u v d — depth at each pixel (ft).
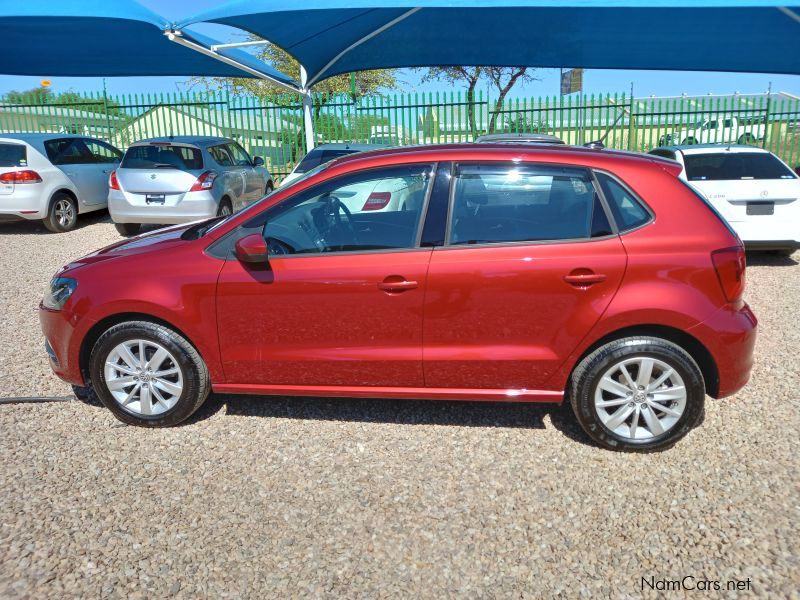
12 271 28.07
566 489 11.39
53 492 11.33
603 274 11.78
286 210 12.90
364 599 8.95
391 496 11.26
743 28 30.60
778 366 16.52
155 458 12.49
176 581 9.27
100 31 32.04
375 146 36.63
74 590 9.06
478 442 13.04
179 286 12.76
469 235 12.27
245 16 25.09
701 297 11.76
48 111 60.03
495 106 54.49
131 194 34.63
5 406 14.61
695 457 12.32
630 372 12.31
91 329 13.30
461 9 29.71
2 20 29.40
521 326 12.16
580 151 12.78
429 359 12.44
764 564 9.46
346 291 12.33
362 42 36.17
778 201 25.79
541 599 8.93
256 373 13.05
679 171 12.48
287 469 12.12
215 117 57.47
